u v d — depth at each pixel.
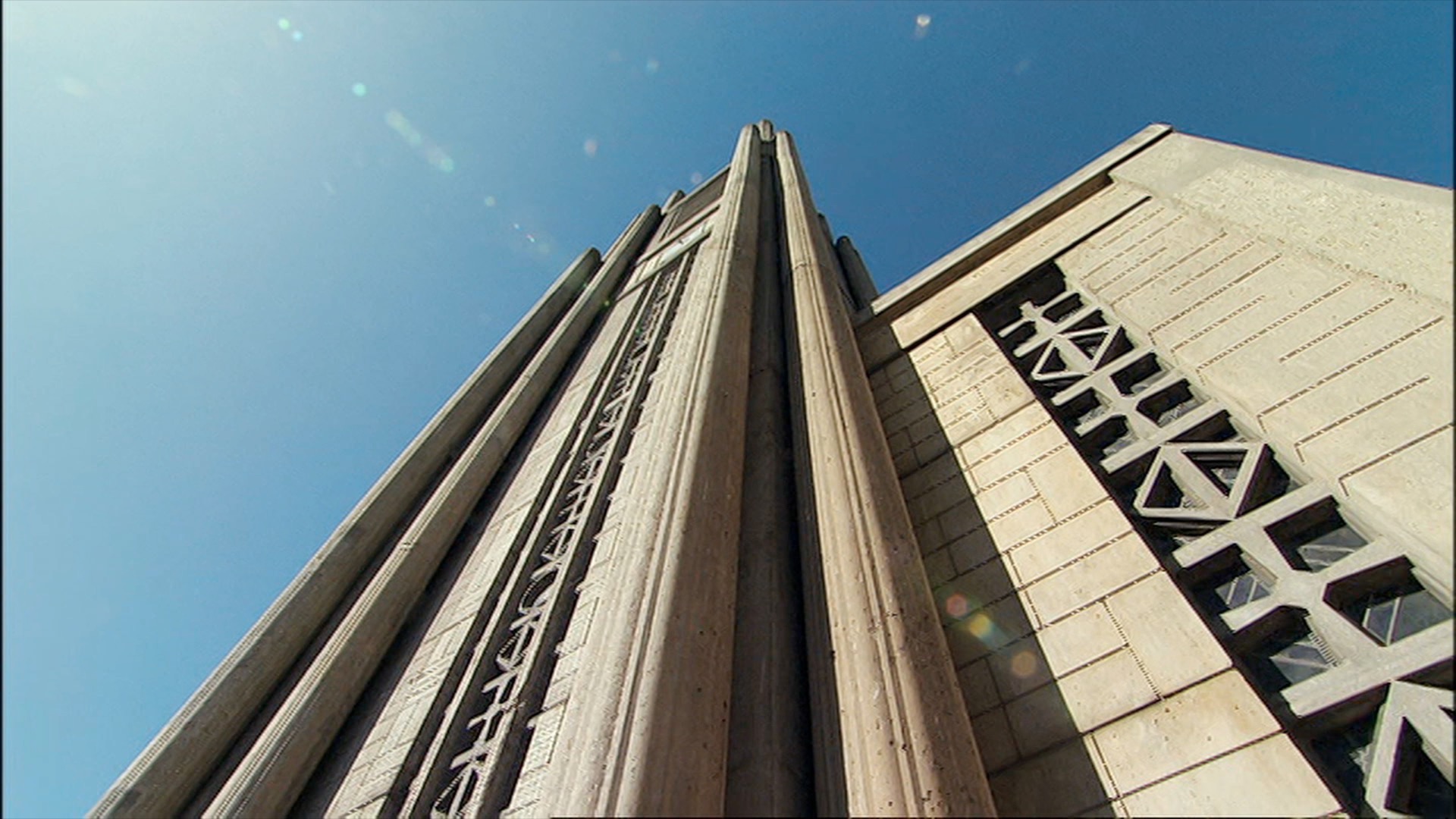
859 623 4.18
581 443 11.04
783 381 8.30
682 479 5.53
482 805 5.55
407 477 12.49
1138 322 6.22
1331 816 3.04
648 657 4.04
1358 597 3.83
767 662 4.31
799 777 3.77
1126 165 8.19
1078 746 3.78
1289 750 3.29
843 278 18.27
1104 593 4.38
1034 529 5.09
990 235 8.98
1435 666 3.30
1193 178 7.09
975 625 4.75
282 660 9.34
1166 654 3.89
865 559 4.57
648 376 11.59
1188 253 6.44
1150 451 5.20
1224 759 3.38
